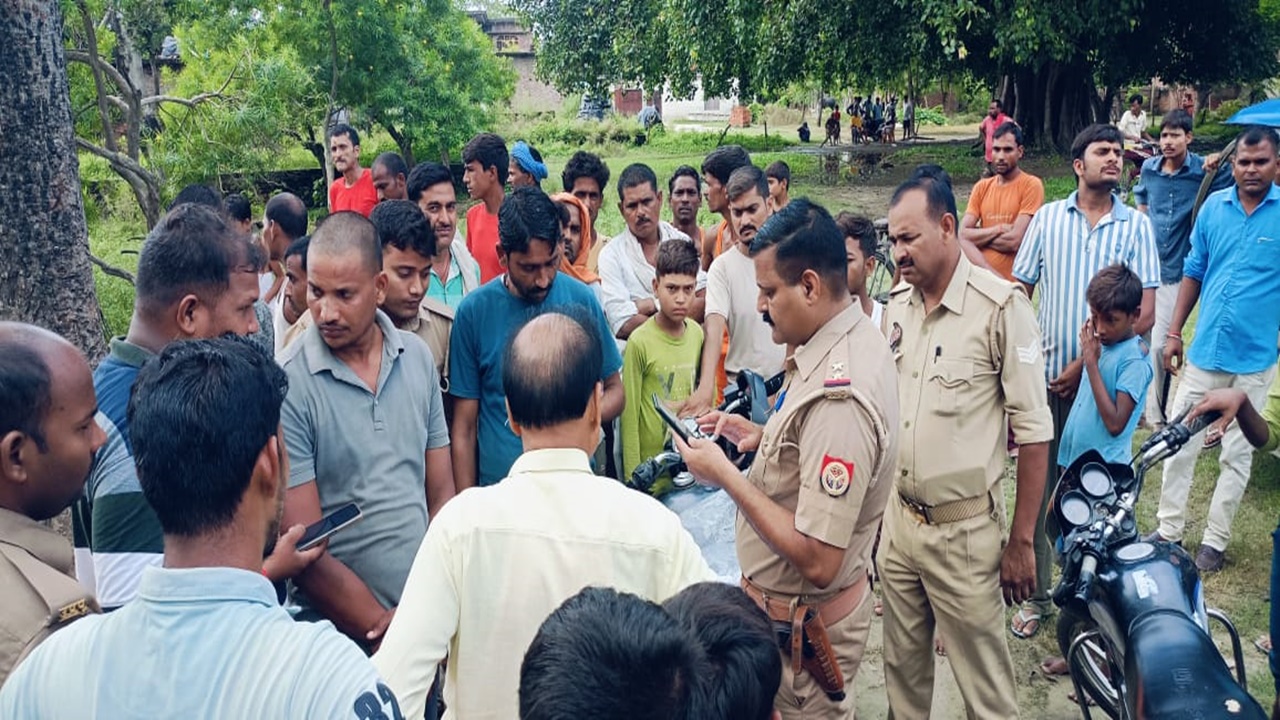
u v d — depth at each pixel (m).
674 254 4.09
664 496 3.46
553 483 2.00
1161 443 3.15
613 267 5.15
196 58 12.16
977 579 3.16
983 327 3.09
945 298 3.13
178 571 1.51
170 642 1.47
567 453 2.03
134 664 1.46
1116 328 3.95
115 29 8.71
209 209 2.71
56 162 4.07
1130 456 4.16
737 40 19.66
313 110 15.16
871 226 4.21
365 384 2.77
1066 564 3.04
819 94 37.34
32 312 4.09
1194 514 5.18
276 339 4.13
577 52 25.20
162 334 2.53
